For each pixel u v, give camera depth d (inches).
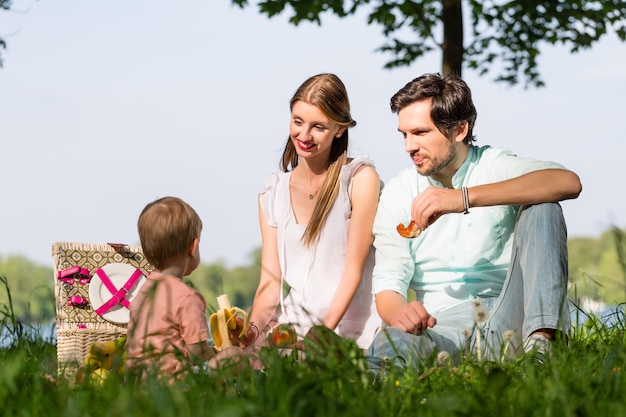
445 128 152.6
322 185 178.1
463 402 91.1
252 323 165.9
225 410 83.9
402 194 162.6
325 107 169.5
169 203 142.9
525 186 140.4
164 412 87.9
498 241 156.5
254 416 85.5
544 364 115.7
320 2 418.6
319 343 126.0
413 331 139.1
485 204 142.3
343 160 178.7
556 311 132.7
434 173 156.8
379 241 161.8
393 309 152.3
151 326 131.2
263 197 183.8
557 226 138.6
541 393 97.9
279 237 181.2
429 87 153.0
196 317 133.2
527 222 140.6
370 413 91.0
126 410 87.4
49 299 191.8
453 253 157.5
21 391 99.1
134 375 106.4
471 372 115.9
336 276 177.6
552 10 423.2
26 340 180.1
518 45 436.1
